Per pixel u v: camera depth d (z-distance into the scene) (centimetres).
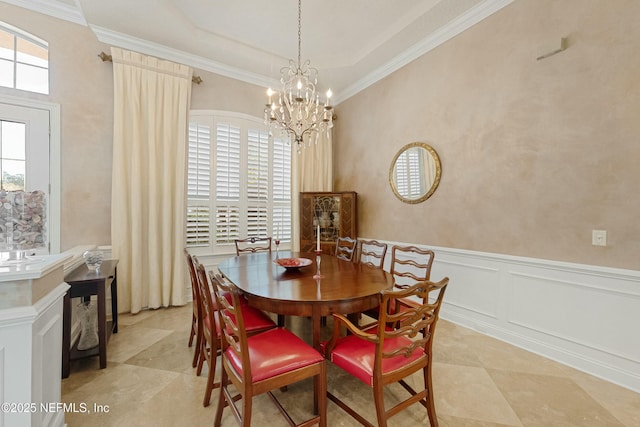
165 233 323
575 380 198
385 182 385
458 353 236
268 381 133
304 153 443
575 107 212
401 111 359
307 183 448
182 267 336
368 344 159
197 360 213
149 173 314
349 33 323
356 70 389
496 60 260
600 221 202
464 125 287
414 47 332
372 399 178
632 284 189
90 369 208
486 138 268
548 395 182
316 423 145
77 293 202
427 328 158
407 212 353
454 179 298
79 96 291
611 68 195
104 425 155
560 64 220
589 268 206
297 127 268
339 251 328
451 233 302
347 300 163
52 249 278
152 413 165
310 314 163
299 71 296
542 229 232
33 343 115
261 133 411
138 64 310
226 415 164
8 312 109
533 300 238
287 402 176
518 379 199
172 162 331
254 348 149
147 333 267
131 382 194
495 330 263
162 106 325
